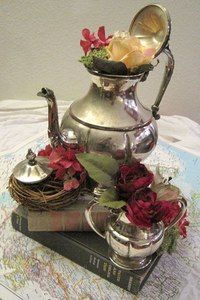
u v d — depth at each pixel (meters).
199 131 0.97
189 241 0.59
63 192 0.52
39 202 0.51
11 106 0.98
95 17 0.94
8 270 0.52
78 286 0.51
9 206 0.63
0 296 0.48
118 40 0.50
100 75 0.50
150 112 0.60
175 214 0.47
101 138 0.54
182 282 0.52
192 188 0.71
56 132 0.55
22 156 0.77
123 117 0.54
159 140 0.88
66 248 0.54
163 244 0.53
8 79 1.05
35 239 0.57
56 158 0.53
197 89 1.09
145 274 0.49
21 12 0.92
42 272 0.52
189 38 0.98
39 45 0.98
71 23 0.95
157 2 0.92
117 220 0.48
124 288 0.51
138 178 0.44
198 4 0.93
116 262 0.50
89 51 0.54
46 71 1.04
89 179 0.55
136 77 0.51
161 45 0.54
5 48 0.98
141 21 0.58
